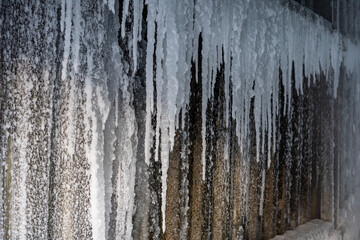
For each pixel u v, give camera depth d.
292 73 2.18
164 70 1.34
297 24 2.20
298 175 2.29
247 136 1.80
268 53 1.94
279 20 2.02
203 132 1.53
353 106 3.11
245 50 1.78
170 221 1.38
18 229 0.94
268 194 1.98
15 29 0.93
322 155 2.60
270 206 2.00
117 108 1.17
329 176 2.71
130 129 1.21
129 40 1.21
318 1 2.63
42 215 0.98
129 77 1.21
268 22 1.93
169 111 1.36
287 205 2.17
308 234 2.14
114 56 1.16
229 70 1.68
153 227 1.30
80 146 1.07
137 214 1.25
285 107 2.12
